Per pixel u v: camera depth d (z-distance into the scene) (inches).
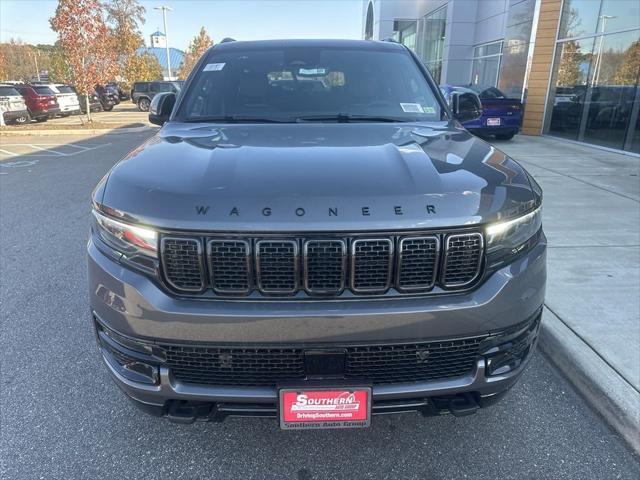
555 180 302.0
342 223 66.1
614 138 437.4
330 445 93.0
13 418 100.0
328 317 67.4
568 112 514.9
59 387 110.0
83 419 99.8
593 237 192.2
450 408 75.8
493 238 71.2
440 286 70.4
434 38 928.9
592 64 470.6
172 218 67.5
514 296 73.3
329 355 69.8
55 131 706.2
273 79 123.6
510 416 101.0
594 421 99.6
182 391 72.6
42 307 147.5
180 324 68.6
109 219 73.2
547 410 102.8
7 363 119.0
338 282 68.1
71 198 287.4
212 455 90.4
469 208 69.4
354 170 74.5
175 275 69.0
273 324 67.5
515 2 586.2
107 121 896.9
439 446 92.7
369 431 96.6
